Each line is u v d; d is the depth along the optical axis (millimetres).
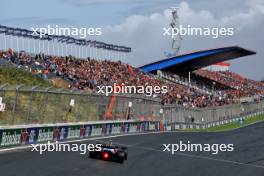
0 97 27109
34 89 30688
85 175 22281
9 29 56469
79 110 38531
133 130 50219
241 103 98750
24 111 31625
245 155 41375
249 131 70938
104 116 43250
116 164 26984
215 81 116562
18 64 46875
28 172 20906
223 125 82250
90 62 67438
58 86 46875
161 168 28234
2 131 26938
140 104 52312
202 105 79062
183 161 32969
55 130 33469
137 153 34094
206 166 32031
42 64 52312
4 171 20531
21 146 28812
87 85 52875
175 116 63594
